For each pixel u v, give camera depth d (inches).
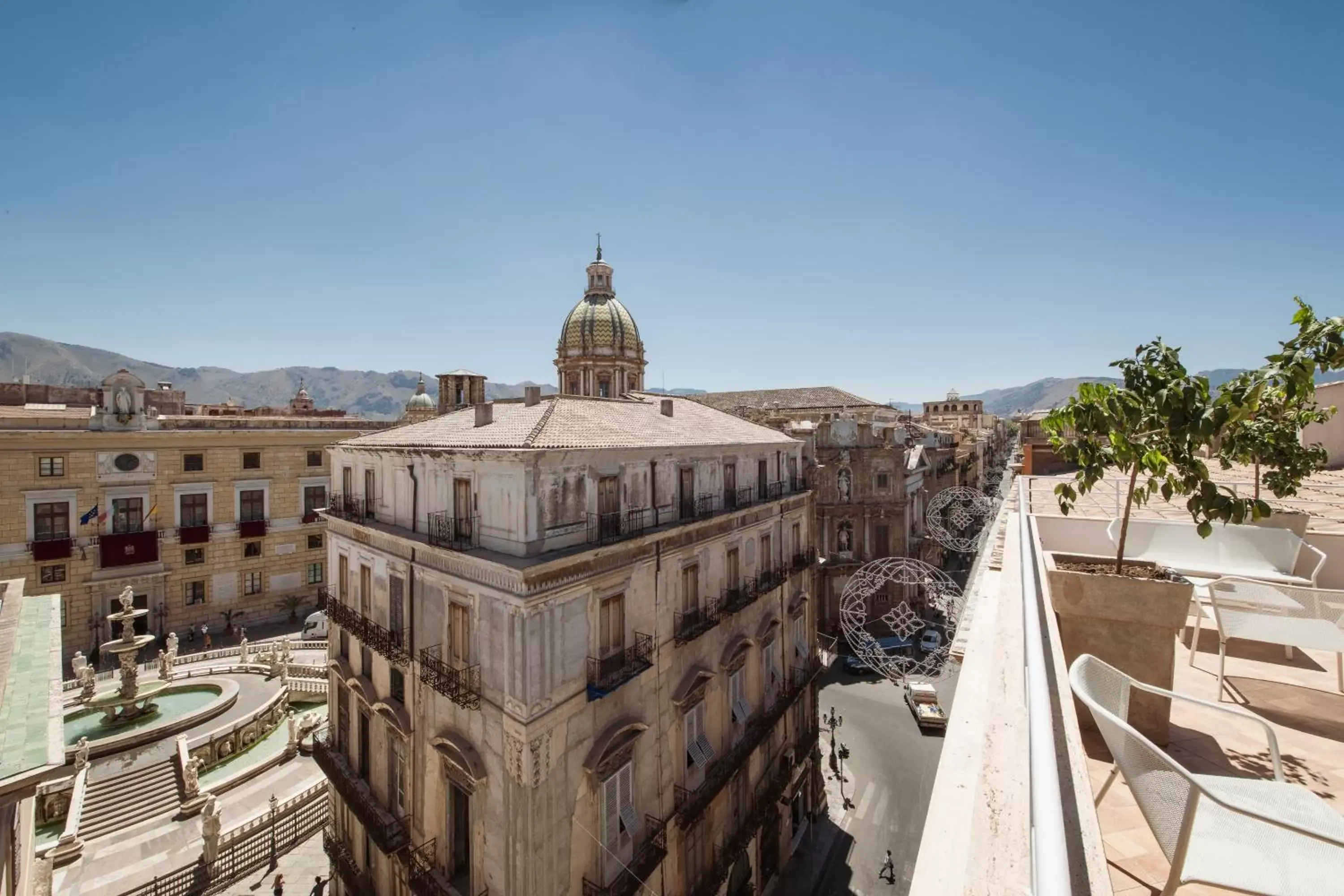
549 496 689.6
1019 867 134.9
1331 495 697.0
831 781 1433.3
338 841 981.2
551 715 667.4
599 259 2413.9
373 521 903.7
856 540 2172.7
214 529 2012.8
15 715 418.6
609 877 735.1
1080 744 157.8
